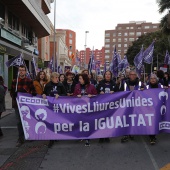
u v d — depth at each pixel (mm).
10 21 23625
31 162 5199
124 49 149750
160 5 28578
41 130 6188
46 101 6215
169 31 28906
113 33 150875
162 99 6402
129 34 149375
